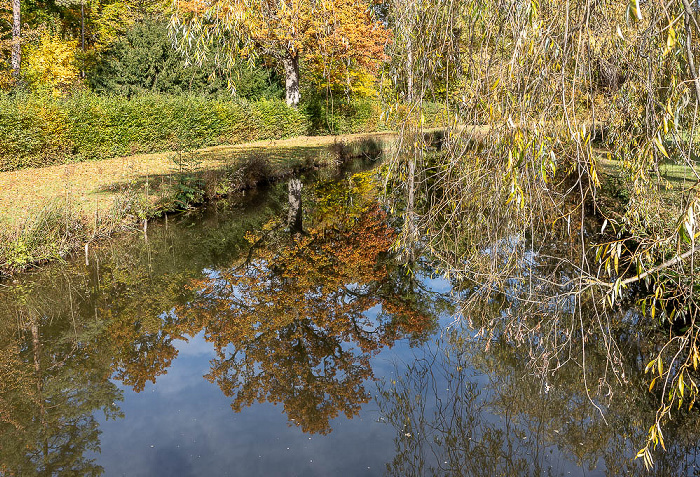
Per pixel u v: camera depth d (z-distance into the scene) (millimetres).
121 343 5516
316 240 9375
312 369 5023
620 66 3461
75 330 5781
